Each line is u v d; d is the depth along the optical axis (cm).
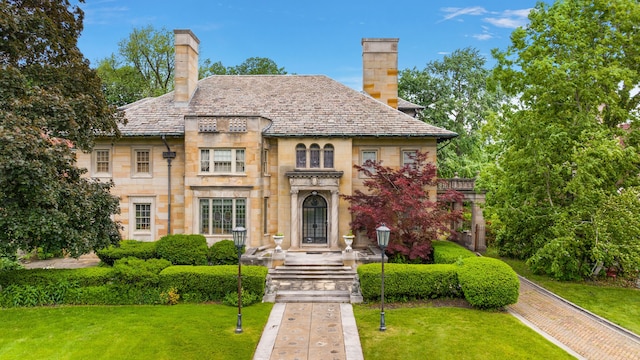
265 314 1658
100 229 1784
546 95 2270
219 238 2542
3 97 1538
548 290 2062
